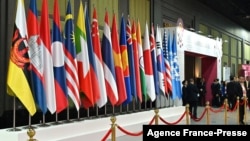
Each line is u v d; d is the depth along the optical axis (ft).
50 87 25.04
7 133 22.63
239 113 41.55
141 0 51.29
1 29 27.73
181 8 64.28
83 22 28.73
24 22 23.70
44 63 24.99
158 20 54.80
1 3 27.81
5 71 28.02
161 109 41.83
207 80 67.36
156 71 39.11
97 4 41.24
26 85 23.36
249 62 114.11
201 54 56.95
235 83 45.11
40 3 32.55
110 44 31.55
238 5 80.64
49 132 24.66
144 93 36.50
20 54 23.27
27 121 30.35
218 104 65.46
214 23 84.53
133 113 36.27
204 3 76.38
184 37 49.11
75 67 27.14
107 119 30.89
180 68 47.60
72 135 26.73
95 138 28.63
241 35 111.04
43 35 25.07
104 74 31.27
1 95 27.63
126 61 33.71
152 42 39.14
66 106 26.30
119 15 45.62
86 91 28.09
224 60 91.15
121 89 32.37
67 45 27.25
